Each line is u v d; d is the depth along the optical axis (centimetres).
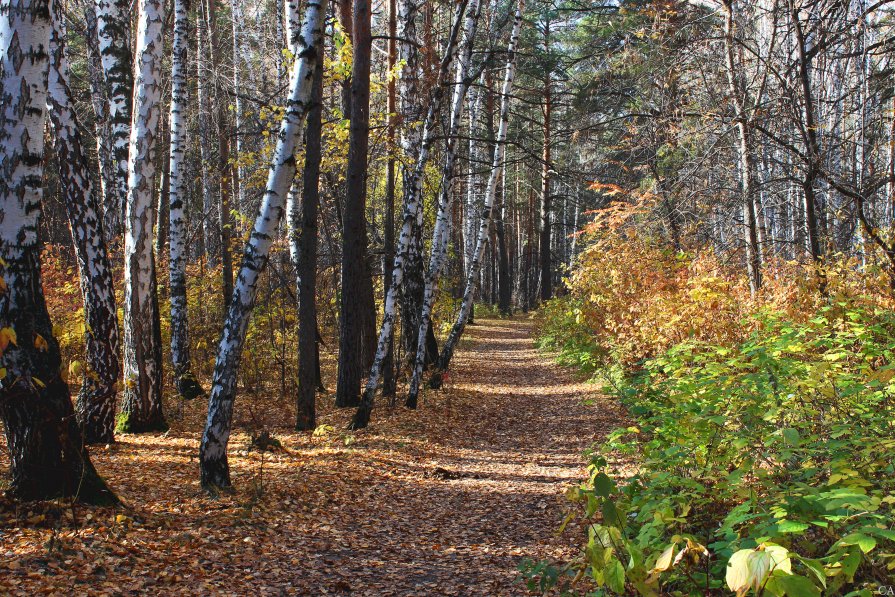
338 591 511
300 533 638
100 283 918
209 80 1773
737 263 1344
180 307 1378
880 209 1348
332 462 927
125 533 558
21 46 518
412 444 1078
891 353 588
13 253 534
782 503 298
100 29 1028
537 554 603
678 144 1425
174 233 1331
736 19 1271
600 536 260
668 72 1334
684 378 623
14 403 558
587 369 1747
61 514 557
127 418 1063
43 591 432
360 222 1276
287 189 733
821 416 446
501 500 792
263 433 985
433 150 2067
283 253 1758
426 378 1633
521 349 2745
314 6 712
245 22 2538
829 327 707
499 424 1298
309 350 1147
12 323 542
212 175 1988
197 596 469
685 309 1033
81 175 895
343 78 1385
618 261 1527
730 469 464
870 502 260
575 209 4641
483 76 2320
